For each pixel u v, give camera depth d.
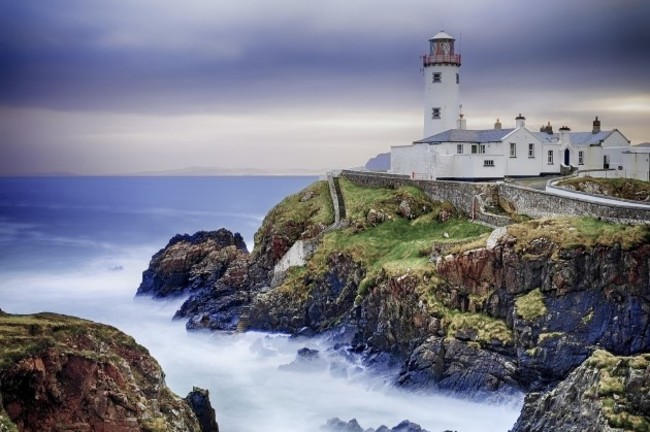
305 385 76.44
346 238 101.19
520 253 77.38
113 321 105.69
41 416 42.41
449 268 80.88
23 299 122.12
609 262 73.75
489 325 75.06
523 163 120.44
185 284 119.19
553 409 52.47
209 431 53.69
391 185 115.69
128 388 45.47
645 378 48.38
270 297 96.44
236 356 86.75
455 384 72.88
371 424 66.31
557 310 73.44
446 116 132.38
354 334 86.56
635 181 111.94
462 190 103.38
